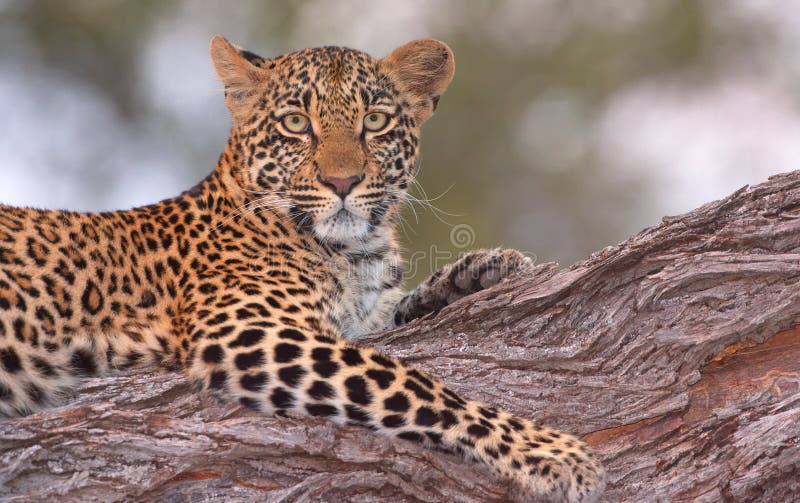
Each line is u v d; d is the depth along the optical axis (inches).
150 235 400.2
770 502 322.3
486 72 994.7
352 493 311.6
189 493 308.0
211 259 398.6
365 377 345.4
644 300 357.1
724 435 333.1
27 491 301.4
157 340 381.7
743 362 347.9
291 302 394.3
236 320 370.9
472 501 319.9
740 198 368.2
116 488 303.6
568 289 366.0
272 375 350.6
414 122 447.2
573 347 357.4
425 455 321.4
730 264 354.3
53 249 376.8
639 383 348.5
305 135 416.8
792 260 352.2
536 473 325.4
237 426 317.4
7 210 382.6
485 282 437.7
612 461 335.3
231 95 429.1
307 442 315.9
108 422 314.5
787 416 327.6
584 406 346.6
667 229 366.6
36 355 363.3
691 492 324.2
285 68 425.7
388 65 441.7
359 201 414.9
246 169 421.4
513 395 352.8
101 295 379.9
